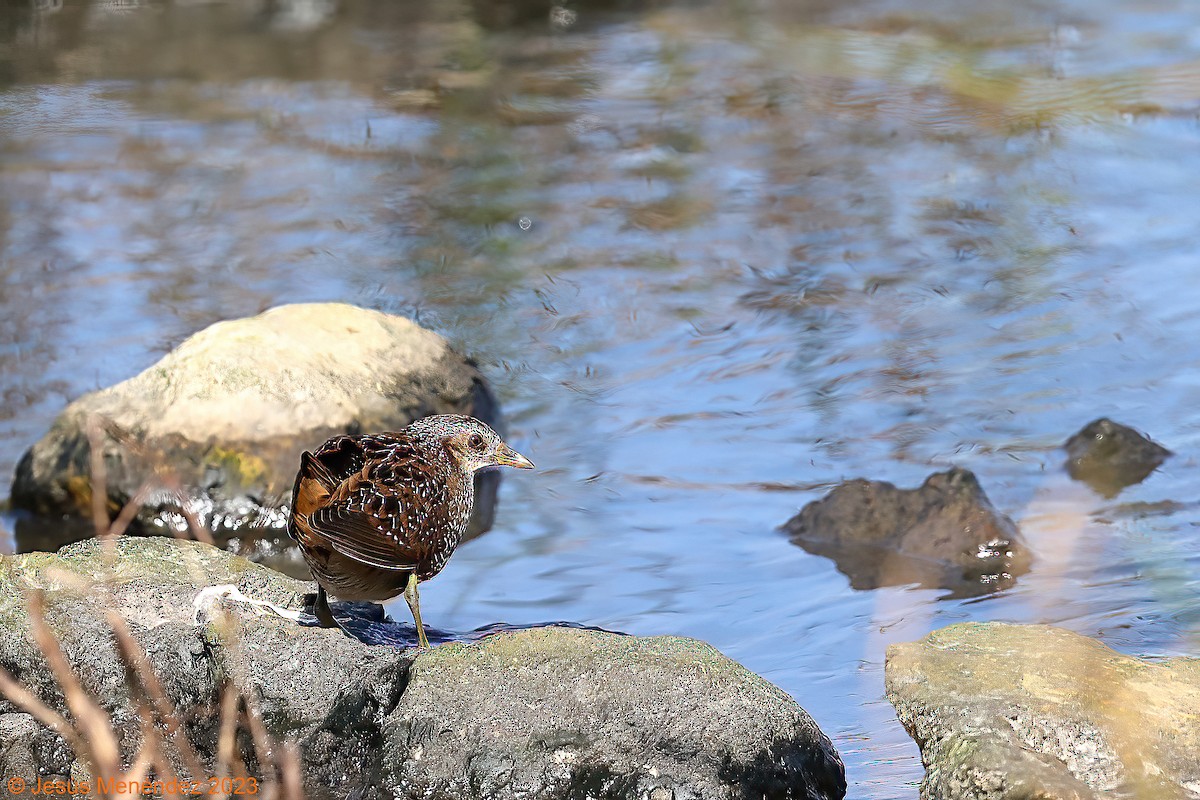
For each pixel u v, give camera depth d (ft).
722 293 52.85
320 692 26.07
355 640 27.04
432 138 68.13
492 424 43.09
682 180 63.46
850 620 32.14
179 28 84.33
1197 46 79.46
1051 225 57.72
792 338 49.19
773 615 32.53
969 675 27.12
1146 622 30.71
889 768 25.70
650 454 41.83
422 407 41.06
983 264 54.49
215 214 59.06
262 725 25.91
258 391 39.40
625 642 26.50
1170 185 61.21
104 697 26.32
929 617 32.04
